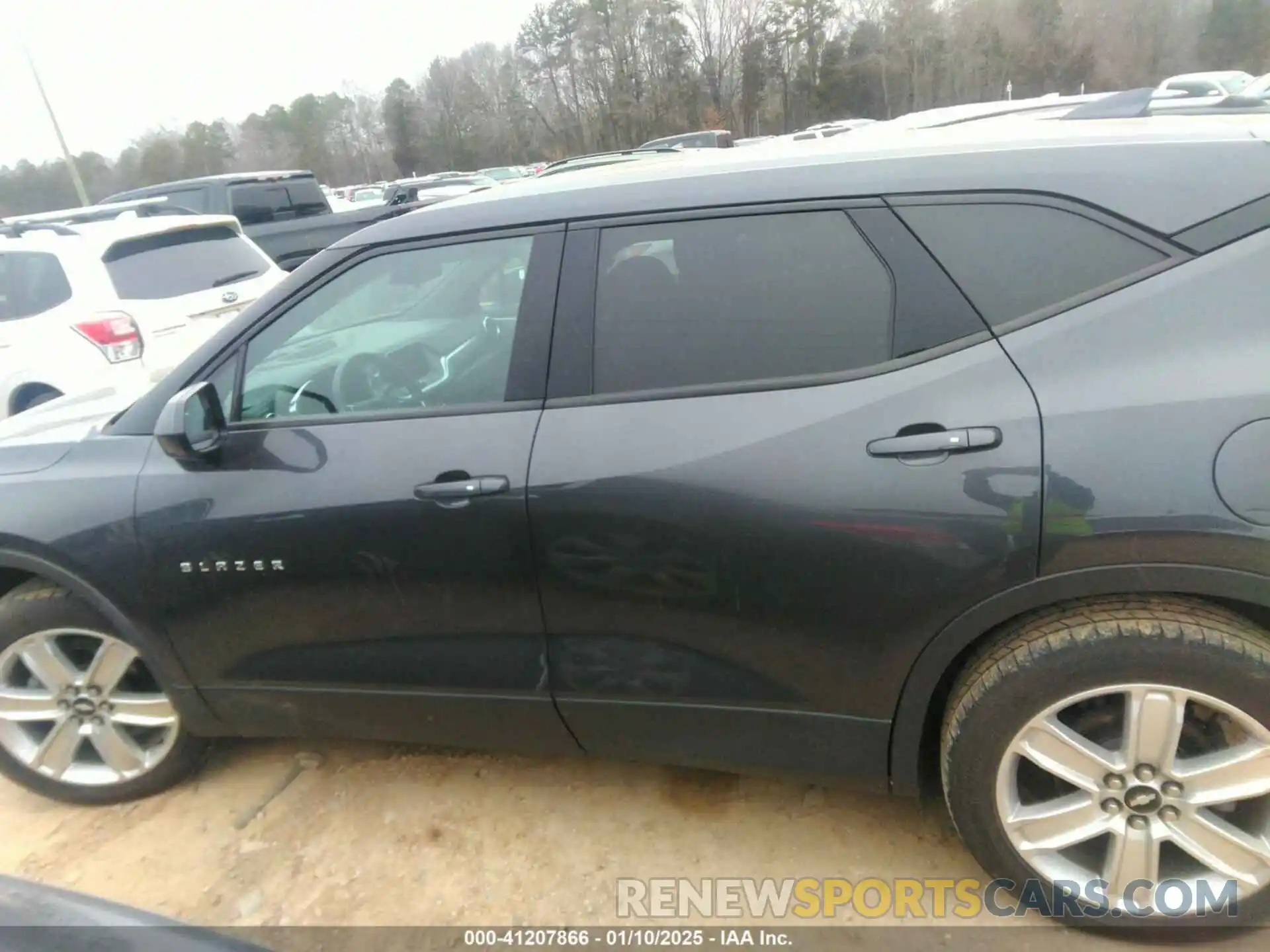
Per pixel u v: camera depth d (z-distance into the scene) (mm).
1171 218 1747
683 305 2031
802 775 2143
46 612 2555
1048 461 1710
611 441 2002
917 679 1914
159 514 2346
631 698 2162
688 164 2256
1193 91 13805
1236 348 1655
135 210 9297
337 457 2221
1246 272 1685
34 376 5301
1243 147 1774
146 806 2770
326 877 2418
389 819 2613
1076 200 1802
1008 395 1755
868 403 1849
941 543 1781
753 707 2072
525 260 2186
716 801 2566
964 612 1810
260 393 2383
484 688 2273
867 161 2002
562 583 2076
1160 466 1655
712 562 1945
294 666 2410
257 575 2311
